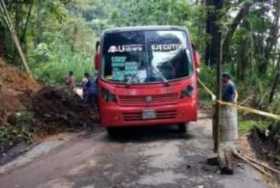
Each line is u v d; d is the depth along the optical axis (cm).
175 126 1584
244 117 1730
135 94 1350
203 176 1020
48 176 1066
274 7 2286
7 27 2392
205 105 2170
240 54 2398
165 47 1387
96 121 1748
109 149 1281
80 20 5406
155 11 3884
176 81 1358
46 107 1678
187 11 3108
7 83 1908
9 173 1111
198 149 1238
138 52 1381
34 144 1361
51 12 2777
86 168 1108
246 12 2284
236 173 1042
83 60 4806
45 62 3981
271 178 1091
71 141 1415
